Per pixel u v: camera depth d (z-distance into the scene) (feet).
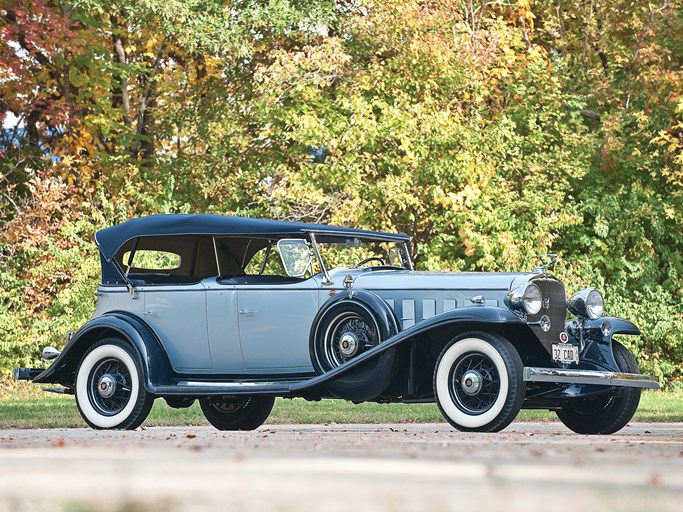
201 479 13.39
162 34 112.88
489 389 40.29
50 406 66.95
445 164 99.96
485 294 44.34
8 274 98.94
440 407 41.14
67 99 118.52
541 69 108.68
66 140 118.32
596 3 115.85
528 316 43.50
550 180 107.14
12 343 96.48
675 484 13.20
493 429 39.91
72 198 107.14
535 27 124.16
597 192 108.17
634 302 106.52
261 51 113.50
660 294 104.88
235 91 111.86
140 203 107.14
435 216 101.91
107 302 50.11
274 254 47.91
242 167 108.88
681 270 107.24
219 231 47.85
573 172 105.40
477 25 114.73
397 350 42.88
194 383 47.14
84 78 117.60
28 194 117.60
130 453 21.35
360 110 99.04
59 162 114.62
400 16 102.58
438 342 43.21
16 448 24.61
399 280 45.70
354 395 43.37
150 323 48.67
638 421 58.34
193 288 47.83
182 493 11.23
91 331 48.70
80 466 16.55
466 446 26.53
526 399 44.88
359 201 97.50
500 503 10.45
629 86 112.57
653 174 107.86
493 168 102.94
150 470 15.19
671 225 108.88
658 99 110.73
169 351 48.24
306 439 32.24
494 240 99.86
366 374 43.09
